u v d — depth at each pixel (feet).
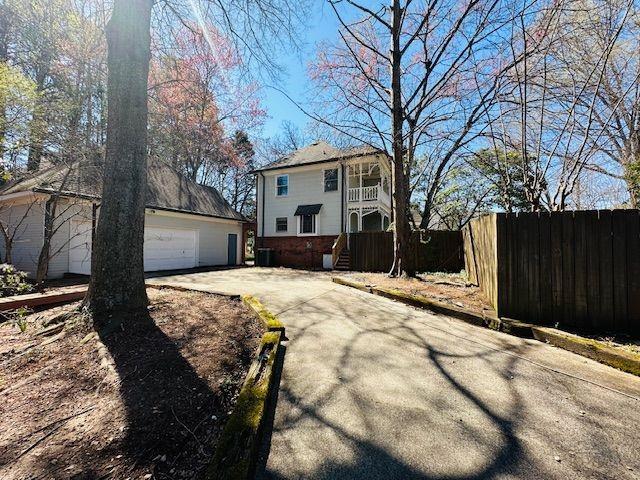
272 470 5.38
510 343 11.56
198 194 52.31
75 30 28.12
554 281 12.60
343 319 14.62
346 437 6.28
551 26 19.24
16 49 30.68
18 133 22.59
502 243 13.44
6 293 18.02
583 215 12.28
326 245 51.72
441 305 15.64
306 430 6.50
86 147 24.44
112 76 12.42
